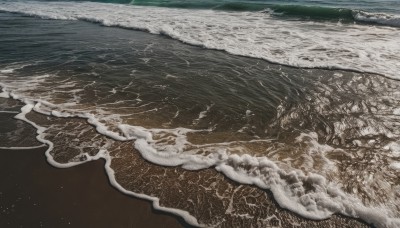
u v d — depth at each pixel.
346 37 10.39
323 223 3.12
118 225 3.08
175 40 10.25
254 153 4.19
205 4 17.27
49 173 3.78
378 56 8.37
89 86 6.37
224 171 3.80
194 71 7.45
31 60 7.91
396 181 3.67
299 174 3.68
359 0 20.84
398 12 15.39
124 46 9.48
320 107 5.63
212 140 4.50
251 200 3.39
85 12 15.19
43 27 11.88
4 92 5.91
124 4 18.62
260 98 5.99
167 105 5.61
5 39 9.88
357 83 6.72
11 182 3.62
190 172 3.81
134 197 3.44
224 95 6.10
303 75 7.24
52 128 4.72
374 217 3.13
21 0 19.30
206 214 3.21
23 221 3.08
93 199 3.40
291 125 5.01
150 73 7.23
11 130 4.64
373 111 5.47
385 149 4.33
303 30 11.45
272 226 3.08
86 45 9.48
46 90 6.09
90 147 4.28
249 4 16.20
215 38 10.22
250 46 9.38
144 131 4.65
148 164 3.96
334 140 4.57
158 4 18.25
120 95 5.98
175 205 3.33
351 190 3.51
